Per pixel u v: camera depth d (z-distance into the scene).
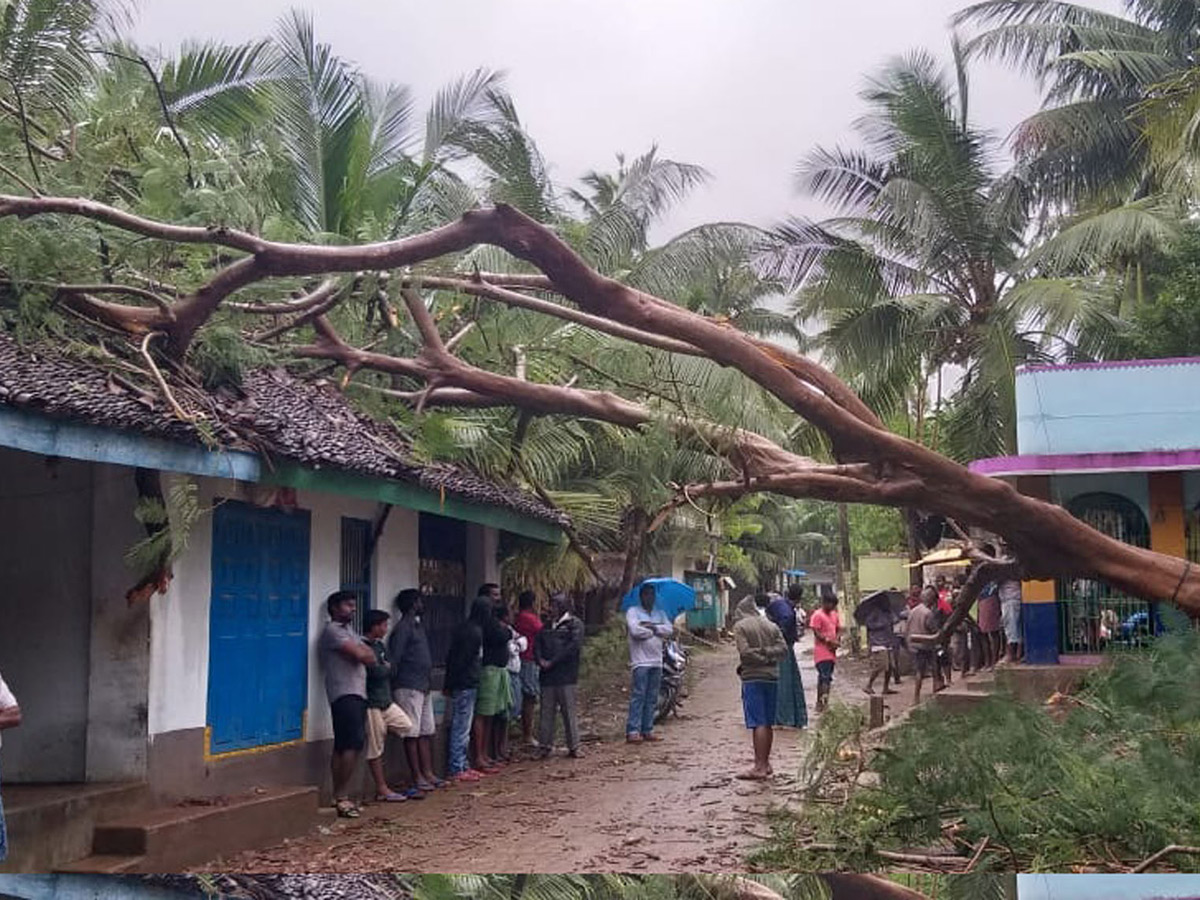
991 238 20.70
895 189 20.12
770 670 11.16
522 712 13.92
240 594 9.02
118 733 7.88
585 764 12.40
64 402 6.50
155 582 7.88
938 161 20.67
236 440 7.68
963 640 17.56
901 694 18.44
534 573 15.34
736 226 16.00
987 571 9.82
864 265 21.09
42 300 7.41
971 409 20.86
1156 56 19.17
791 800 9.62
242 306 8.73
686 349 8.86
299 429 8.70
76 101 8.99
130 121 8.91
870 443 8.60
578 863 7.93
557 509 13.25
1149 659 8.27
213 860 7.73
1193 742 6.89
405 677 10.64
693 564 36.50
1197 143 12.45
